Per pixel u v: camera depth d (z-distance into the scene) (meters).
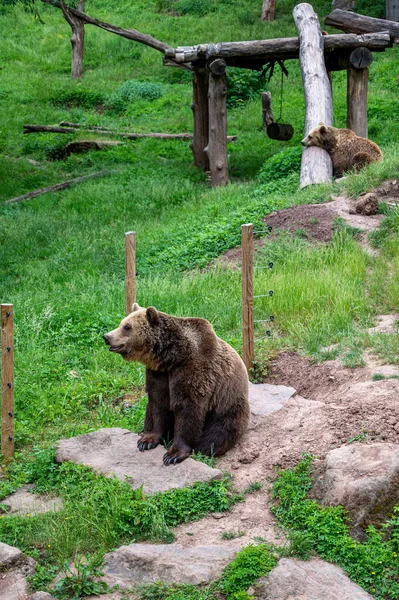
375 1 30.11
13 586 4.99
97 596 4.90
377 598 4.82
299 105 23.80
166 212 16.08
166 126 23.95
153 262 12.54
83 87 27.98
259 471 6.21
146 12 34.06
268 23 30.70
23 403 8.10
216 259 12.05
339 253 10.85
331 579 4.81
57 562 5.30
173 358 6.18
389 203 12.45
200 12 33.53
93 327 9.99
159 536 5.47
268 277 10.35
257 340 8.95
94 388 8.27
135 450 6.52
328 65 17.95
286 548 5.16
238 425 6.53
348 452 5.80
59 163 22.02
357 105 17.16
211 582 4.91
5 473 6.71
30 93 27.88
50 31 33.81
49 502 6.14
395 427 6.20
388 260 10.67
